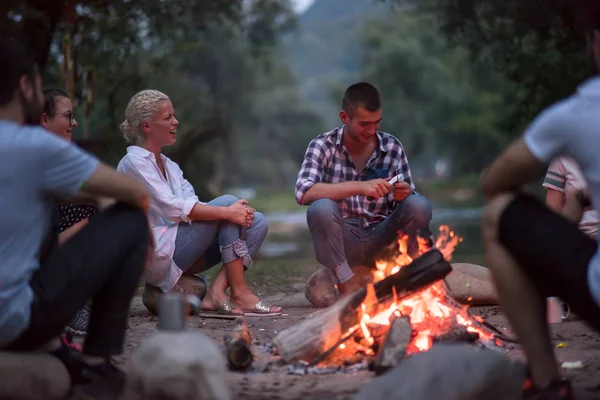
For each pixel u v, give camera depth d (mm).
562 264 3135
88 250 3506
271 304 6965
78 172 3449
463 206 41844
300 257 15383
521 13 14602
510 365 3223
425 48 66875
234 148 82312
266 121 98375
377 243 6285
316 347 4277
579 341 4867
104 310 3646
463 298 6211
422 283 4500
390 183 5941
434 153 88875
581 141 3053
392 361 3895
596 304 3078
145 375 2900
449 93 69500
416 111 71312
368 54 75188
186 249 6152
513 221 3254
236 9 18453
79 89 13828
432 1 17797
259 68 63062
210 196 23484
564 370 4043
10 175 3309
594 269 3039
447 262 4539
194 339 2973
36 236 3418
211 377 2920
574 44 15055
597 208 3096
